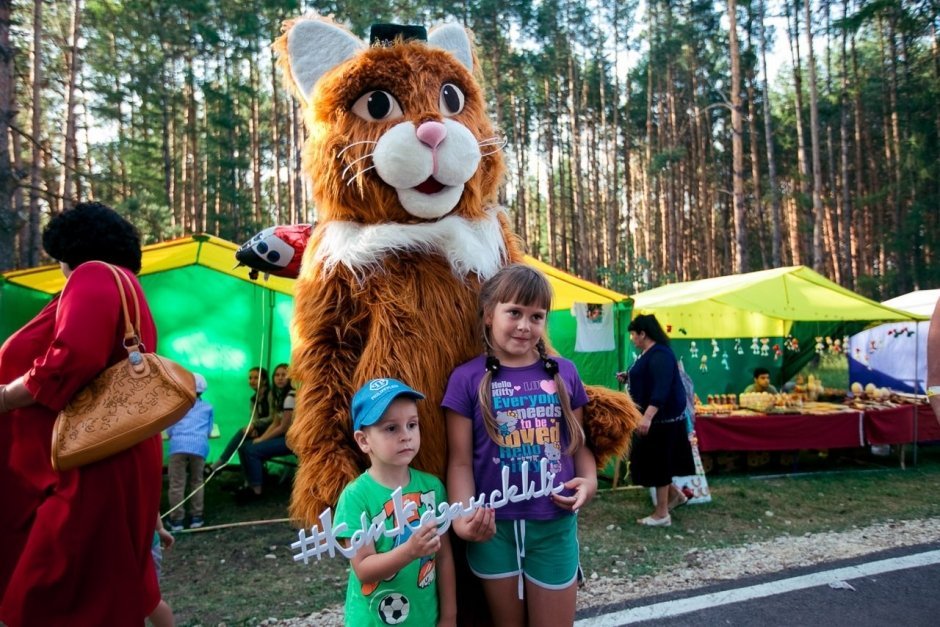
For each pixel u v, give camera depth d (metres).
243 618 3.44
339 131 2.04
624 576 3.98
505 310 1.88
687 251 31.78
